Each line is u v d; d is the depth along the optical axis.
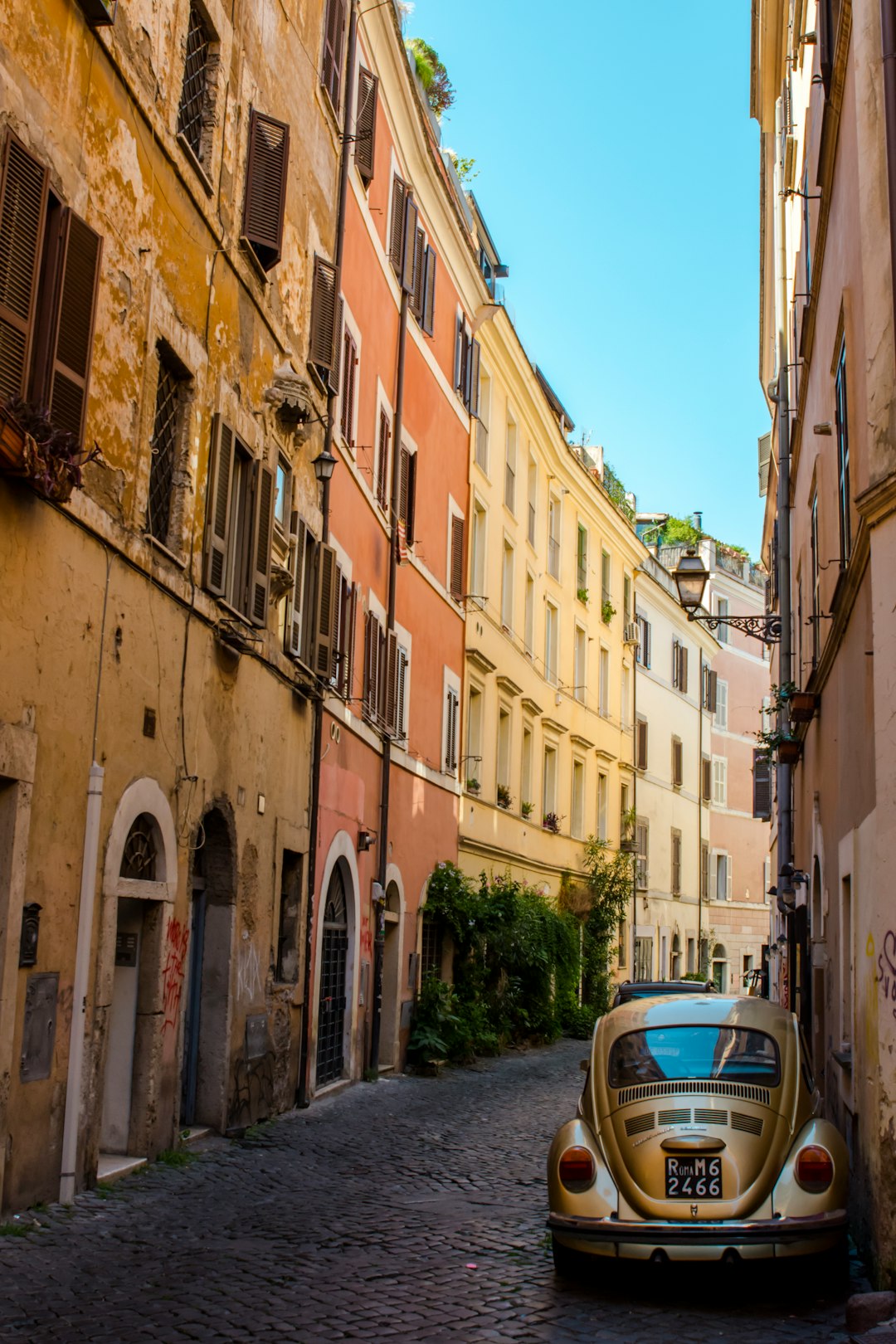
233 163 13.74
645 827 46.41
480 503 29.47
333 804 18.33
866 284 8.89
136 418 10.87
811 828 15.62
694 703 53.84
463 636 27.78
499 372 31.31
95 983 9.93
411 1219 9.82
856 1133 9.37
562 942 32.31
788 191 17.67
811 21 16.05
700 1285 7.98
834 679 12.26
